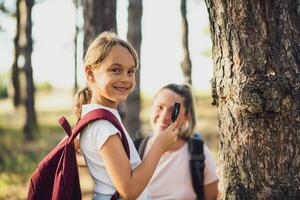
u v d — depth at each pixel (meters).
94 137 2.81
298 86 2.94
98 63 2.89
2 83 37.25
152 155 2.83
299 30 3.02
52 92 39.62
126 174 2.73
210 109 21.89
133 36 9.75
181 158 4.08
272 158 2.98
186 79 10.35
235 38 3.02
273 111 2.94
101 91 2.91
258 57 2.97
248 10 2.99
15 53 22.31
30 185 2.94
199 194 4.07
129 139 2.97
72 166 2.81
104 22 6.94
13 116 22.06
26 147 13.23
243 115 3.00
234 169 3.10
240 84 2.97
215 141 13.98
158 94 4.14
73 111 3.16
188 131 4.11
